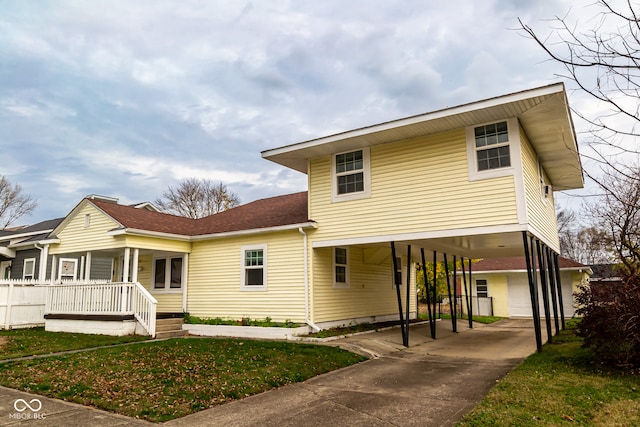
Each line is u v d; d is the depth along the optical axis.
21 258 23.33
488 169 10.67
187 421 5.54
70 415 5.68
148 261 17.64
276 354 9.71
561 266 22.45
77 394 6.56
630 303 7.32
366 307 16.28
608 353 7.69
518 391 6.36
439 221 11.17
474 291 25.55
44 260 17.16
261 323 13.66
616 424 4.88
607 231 11.73
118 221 14.33
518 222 10.09
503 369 8.53
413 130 11.45
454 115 10.48
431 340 13.27
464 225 10.77
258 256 14.55
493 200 10.48
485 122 10.88
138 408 5.96
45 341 11.94
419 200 11.59
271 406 6.23
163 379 7.48
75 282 15.20
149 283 17.41
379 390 7.12
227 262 15.23
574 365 8.15
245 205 20.17
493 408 5.57
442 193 11.24
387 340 12.55
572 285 22.64
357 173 12.88
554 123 10.98
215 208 46.09
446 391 6.95
